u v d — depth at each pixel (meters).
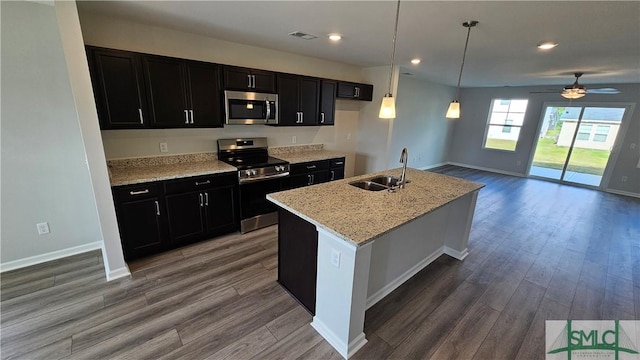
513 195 5.76
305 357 1.82
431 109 7.57
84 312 2.13
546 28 2.44
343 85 4.61
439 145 8.35
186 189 2.97
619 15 2.07
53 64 2.49
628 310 2.35
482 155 8.24
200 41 3.23
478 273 2.86
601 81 5.74
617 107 6.04
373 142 5.31
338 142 5.26
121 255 2.55
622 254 3.35
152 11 2.42
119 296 2.31
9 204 2.52
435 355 1.87
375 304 2.35
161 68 2.78
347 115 5.29
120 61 2.54
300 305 2.29
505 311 2.31
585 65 3.95
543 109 6.99
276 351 1.86
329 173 4.40
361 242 1.57
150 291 2.39
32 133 2.51
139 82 2.67
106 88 2.50
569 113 6.72
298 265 2.26
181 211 2.99
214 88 3.17
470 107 8.30
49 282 2.46
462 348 1.93
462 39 2.92
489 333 2.07
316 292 2.04
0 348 1.81
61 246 2.84
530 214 4.67
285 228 2.35
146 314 2.13
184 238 3.08
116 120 2.61
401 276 2.64
